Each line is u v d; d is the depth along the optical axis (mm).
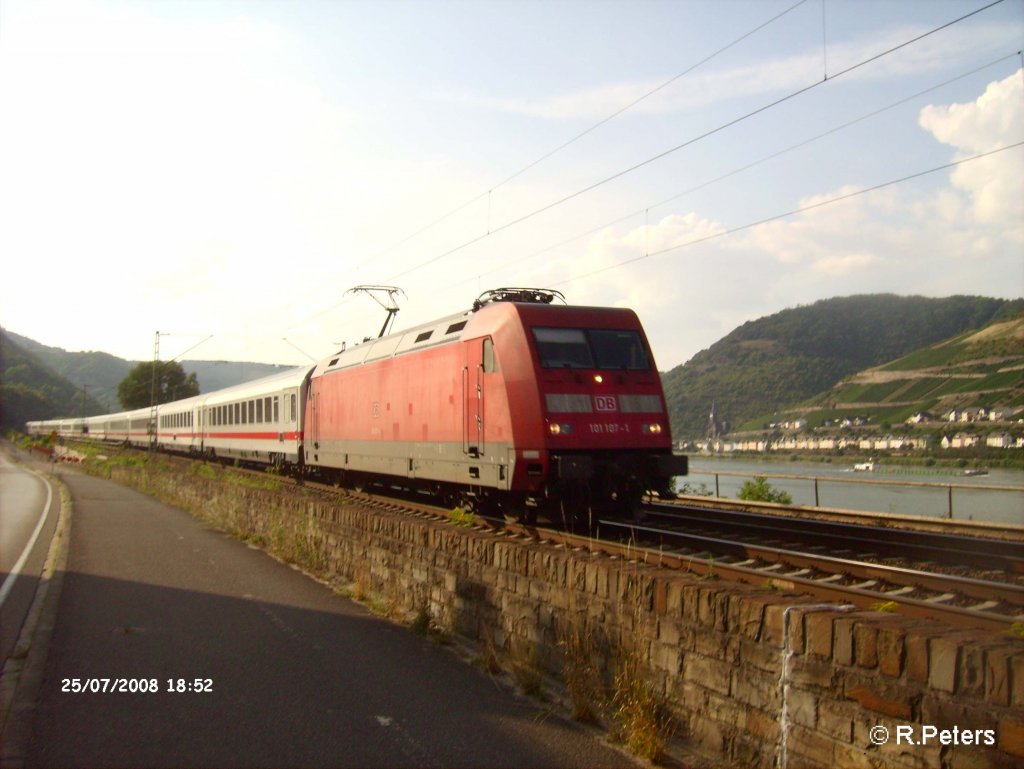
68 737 6227
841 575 9148
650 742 5656
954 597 7871
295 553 14430
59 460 67375
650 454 13359
